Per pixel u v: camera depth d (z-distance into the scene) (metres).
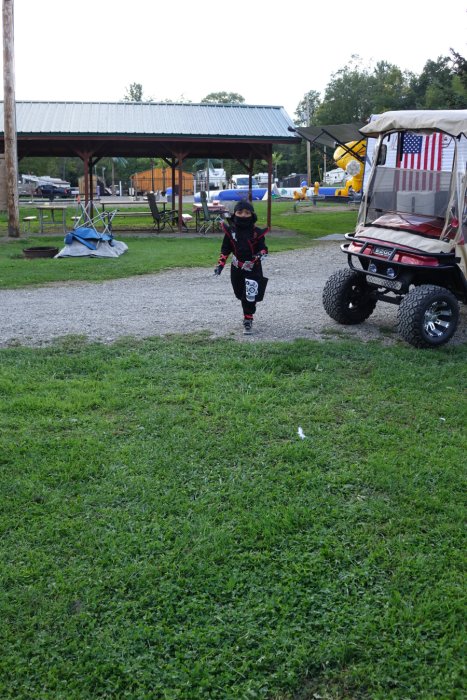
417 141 9.20
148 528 4.35
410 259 8.34
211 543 4.16
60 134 22.92
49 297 11.86
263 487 4.86
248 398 6.46
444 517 4.51
